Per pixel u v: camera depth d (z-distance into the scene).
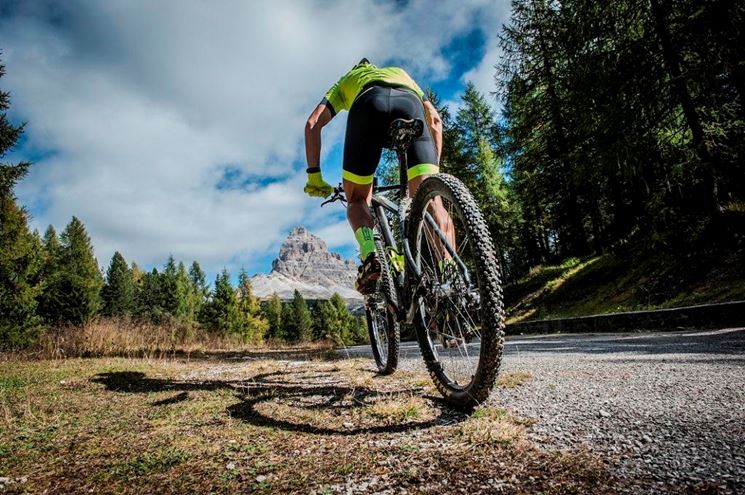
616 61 10.07
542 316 15.40
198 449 1.66
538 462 1.22
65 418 2.36
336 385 2.93
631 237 15.80
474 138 26.92
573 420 1.59
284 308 86.06
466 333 2.06
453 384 2.16
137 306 73.44
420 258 2.51
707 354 3.38
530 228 28.20
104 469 1.52
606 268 15.11
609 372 2.62
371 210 2.82
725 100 10.15
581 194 18.47
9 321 20.56
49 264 26.14
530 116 19.36
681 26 9.39
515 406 1.89
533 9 18.17
